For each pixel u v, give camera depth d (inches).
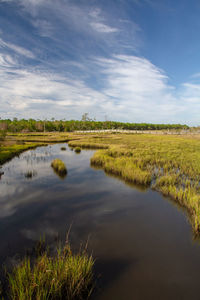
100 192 384.2
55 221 264.1
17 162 691.4
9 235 225.5
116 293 146.9
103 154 765.9
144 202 335.0
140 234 234.2
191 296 144.8
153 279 161.6
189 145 1247.5
